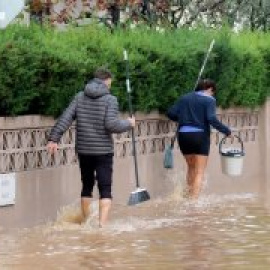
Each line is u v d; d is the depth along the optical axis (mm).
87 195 35562
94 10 48594
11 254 29609
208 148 42156
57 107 36062
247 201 41969
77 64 36312
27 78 34156
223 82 46219
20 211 34906
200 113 41781
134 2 48969
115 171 40406
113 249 30375
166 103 42906
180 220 36406
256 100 49594
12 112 34469
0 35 33844
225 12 58844
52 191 36469
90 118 34844
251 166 50250
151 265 27828
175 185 43906
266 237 32500
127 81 38344
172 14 55031
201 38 45469
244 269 27234
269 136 51281
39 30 36656
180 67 42938
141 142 42094
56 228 34750
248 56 47969
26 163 35344
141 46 40781
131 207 40000
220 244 31203
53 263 28172
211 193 44688
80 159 35281
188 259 28703
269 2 61062
